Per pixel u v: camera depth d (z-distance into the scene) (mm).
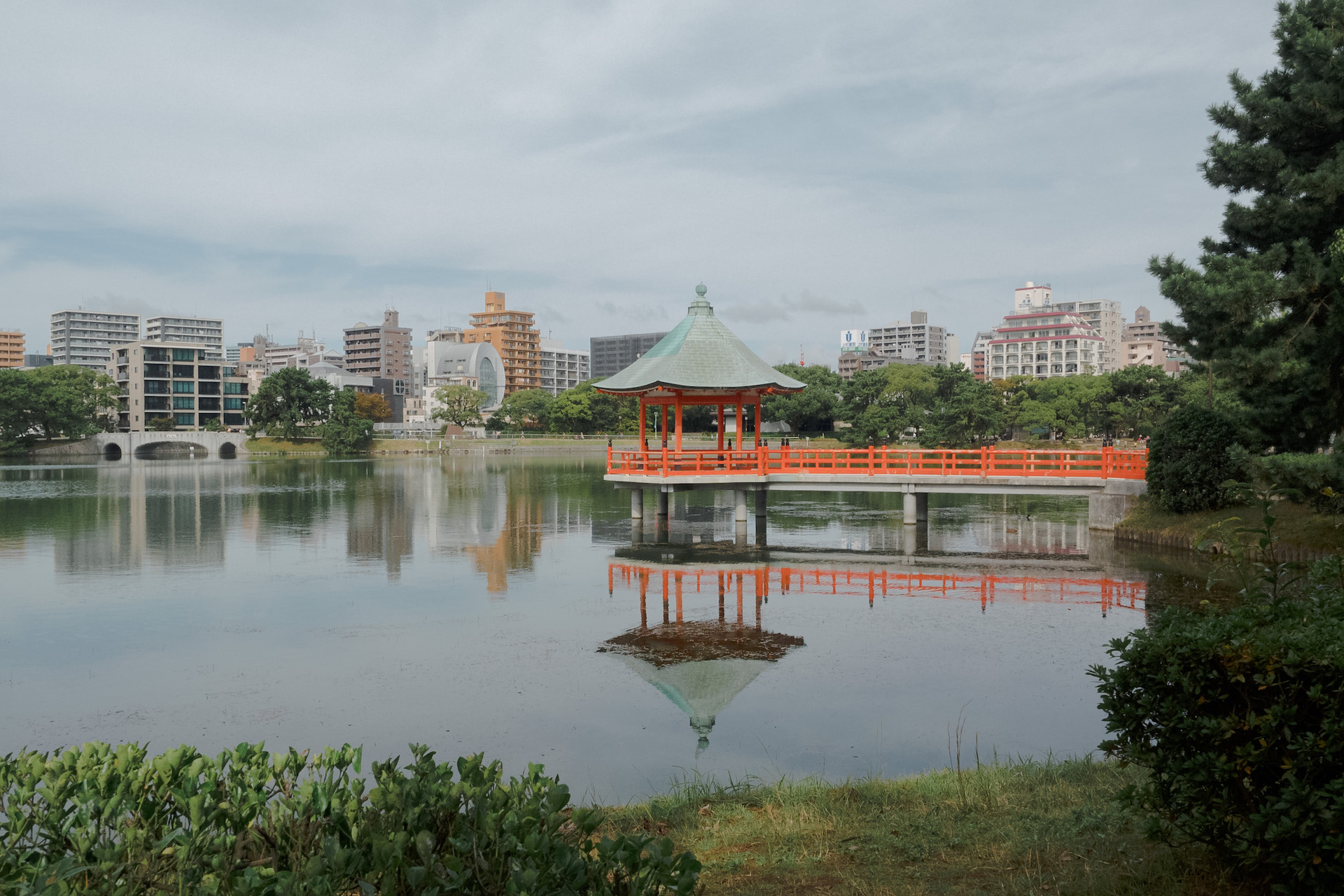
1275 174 24562
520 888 3744
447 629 18031
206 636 17609
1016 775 8859
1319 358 23391
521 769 10445
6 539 32625
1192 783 5246
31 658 15977
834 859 6742
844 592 21812
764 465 34375
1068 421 99625
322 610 20000
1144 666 5559
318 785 4777
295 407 122438
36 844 4711
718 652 16000
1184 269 24656
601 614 19422
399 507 44625
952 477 33344
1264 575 6695
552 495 52281
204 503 47688
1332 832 4637
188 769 5180
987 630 17484
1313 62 23531
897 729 11773
